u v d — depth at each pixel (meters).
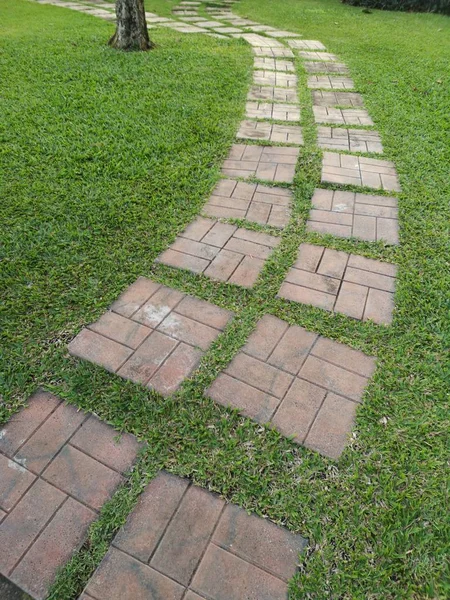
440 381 1.86
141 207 2.86
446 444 1.65
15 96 4.41
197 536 1.41
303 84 5.25
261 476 1.56
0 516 1.44
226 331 2.07
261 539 1.40
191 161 3.42
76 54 5.74
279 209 2.95
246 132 3.98
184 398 1.78
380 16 9.35
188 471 1.56
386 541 1.40
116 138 3.68
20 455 1.60
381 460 1.60
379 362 1.94
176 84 4.90
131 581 1.32
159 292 2.27
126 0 5.66
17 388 1.80
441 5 9.73
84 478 1.54
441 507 1.48
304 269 2.44
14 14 7.95
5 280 2.27
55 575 1.33
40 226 2.65
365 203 3.02
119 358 1.93
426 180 3.28
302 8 9.81
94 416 1.72
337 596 1.29
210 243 2.61
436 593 1.30
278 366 1.91
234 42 6.89
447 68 5.79
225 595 1.29
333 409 1.76
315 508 1.48
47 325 2.06
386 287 2.33
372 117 4.39
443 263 2.49
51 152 3.43
